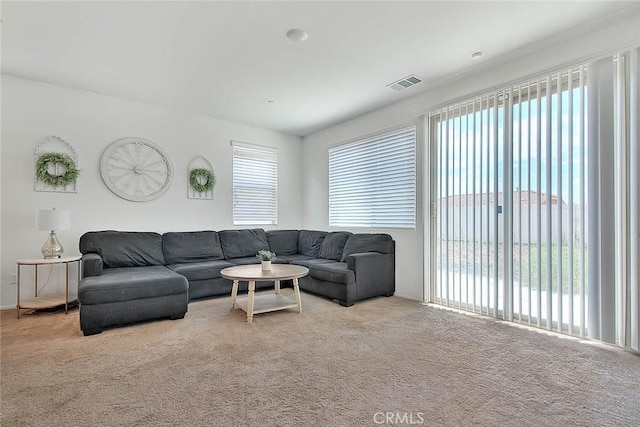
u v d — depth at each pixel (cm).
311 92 383
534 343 244
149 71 328
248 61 307
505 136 302
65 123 368
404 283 399
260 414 155
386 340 251
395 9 230
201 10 231
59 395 171
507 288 299
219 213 488
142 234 391
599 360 214
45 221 318
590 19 240
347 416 154
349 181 492
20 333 265
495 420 150
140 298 283
